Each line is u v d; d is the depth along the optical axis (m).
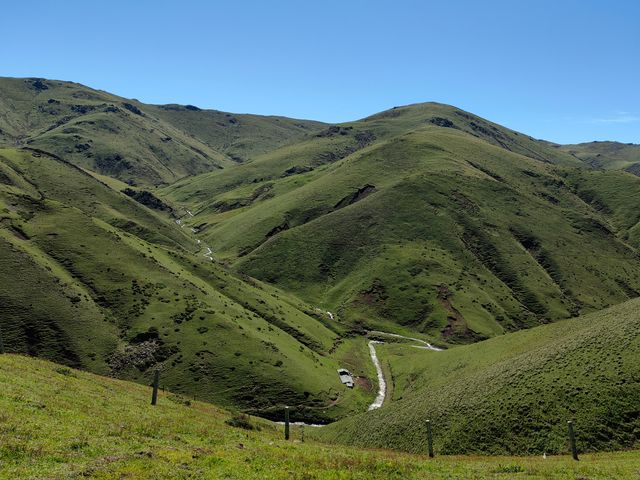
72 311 93.19
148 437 22.25
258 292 138.25
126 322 95.75
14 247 103.25
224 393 83.31
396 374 103.81
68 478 15.08
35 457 16.50
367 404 89.19
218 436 26.11
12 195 127.69
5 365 30.34
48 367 35.41
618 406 38.53
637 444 35.31
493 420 42.50
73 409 24.52
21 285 94.12
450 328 146.88
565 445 36.62
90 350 87.06
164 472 17.09
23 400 23.31
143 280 108.31
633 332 48.19
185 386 83.62
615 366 43.19
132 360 86.81
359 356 119.81
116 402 30.14
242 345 94.25
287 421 33.59
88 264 109.44
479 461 30.52
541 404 41.97
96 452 18.19
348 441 56.06
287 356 96.25
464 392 52.03
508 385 47.72
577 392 41.62
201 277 130.50
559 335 67.25
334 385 93.25
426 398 58.12
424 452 42.62
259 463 20.28
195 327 96.69
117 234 126.06
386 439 49.75
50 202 130.62
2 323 86.44
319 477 19.25
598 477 22.30
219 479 17.50
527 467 24.64
